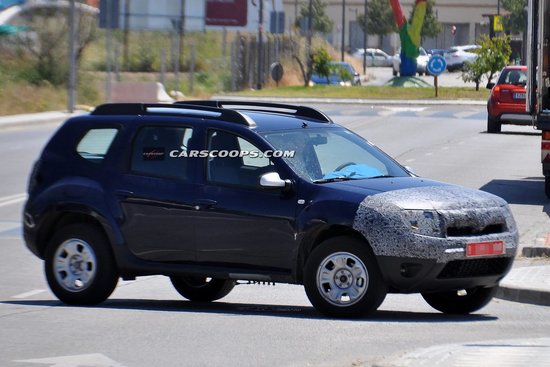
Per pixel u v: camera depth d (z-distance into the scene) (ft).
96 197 85.71
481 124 302.45
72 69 319.27
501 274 79.92
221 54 509.35
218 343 70.18
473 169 196.95
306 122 86.28
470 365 59.36
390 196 77.20
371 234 76.23
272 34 555.69
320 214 78.02
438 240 75.87
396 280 76.48
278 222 79.82
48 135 262.67
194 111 85.61
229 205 81.41
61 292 86.74
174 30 464.65
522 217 143.54
